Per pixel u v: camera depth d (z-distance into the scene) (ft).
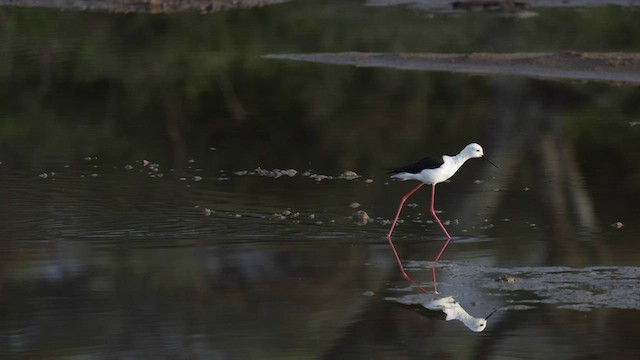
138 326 33.83
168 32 112.16
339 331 33.32
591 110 74.69
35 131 67.51
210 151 62.80
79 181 54.29
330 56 97.40
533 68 89.56
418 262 40.55
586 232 45.16
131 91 81.76
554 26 115.85
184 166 58.70
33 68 89.92
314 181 55.42
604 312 34.32
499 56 94.27
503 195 52.80
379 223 46.98
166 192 52.13
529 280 37.81
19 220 46.52
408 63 93.30
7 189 52.21
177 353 31.86
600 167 58.59
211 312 35.06
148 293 36.88
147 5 132.05
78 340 32.81
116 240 43.55
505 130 68.49
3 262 40.40
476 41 106.32
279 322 34.27
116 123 70.64
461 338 32.76
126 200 50.37
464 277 38.42
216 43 105.60
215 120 71.97
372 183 55.11
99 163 58.95
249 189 53.26
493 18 121.08
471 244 43.37
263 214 48.08
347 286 37.58
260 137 66.95
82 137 65.98
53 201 49.96
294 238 44.11
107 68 91.15
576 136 66.64
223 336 32.91
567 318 33.88
